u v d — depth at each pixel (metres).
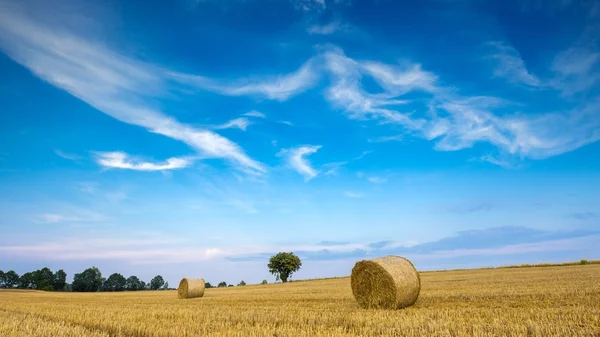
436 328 9.40
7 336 9.84
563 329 8.60
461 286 25.06
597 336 8.10
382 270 16.27
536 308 12.58
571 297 15.53
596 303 13.46
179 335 9.38
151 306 19.03
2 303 24.55
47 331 10.38
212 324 11.13
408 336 8.73
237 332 9.37
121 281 123.44
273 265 83.06
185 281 32.12
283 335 8.97
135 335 10.00
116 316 13.52
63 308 18.36
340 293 25.97
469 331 8.92
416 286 16.38
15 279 108.62
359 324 10.55
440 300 17.55
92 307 18.78
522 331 8.73
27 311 16.83
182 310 15.56
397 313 12.88
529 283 24.20
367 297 16.88
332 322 11.09
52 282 110.94
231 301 22.64
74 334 9.87
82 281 107.06
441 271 63.69
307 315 12.56
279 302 20.03
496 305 14.27
